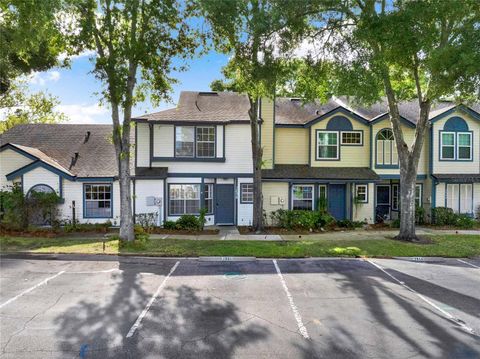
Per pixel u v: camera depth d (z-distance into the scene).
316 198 18.97
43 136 19.55
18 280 8.77
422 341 5.73
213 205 18.20
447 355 5.28
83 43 12.16
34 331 5.93
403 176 14.41
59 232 15.28
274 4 11.12
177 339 5.71
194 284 8.64
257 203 16.27
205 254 11.59
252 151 16.30
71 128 20.34
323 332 6.02
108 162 17.56
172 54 13.45
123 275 9.32
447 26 12.23
